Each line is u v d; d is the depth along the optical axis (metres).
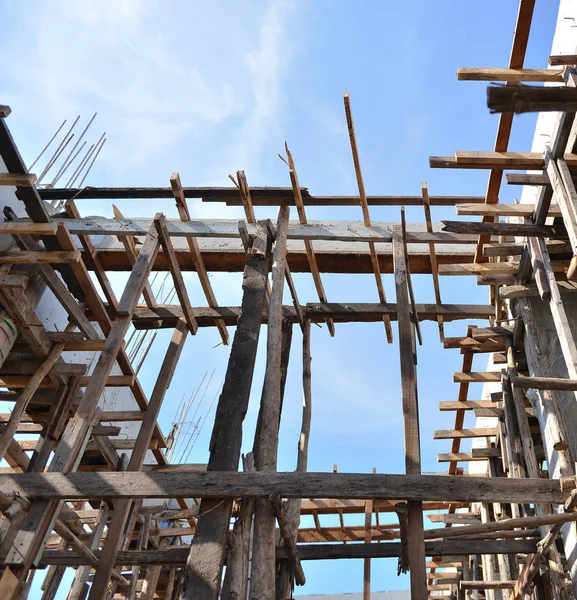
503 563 13.60
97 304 12.99
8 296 12.00
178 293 13.09
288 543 9.58
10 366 13.11
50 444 12.87
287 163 12.15
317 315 14.38
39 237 12.77
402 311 11.06
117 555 11.41
